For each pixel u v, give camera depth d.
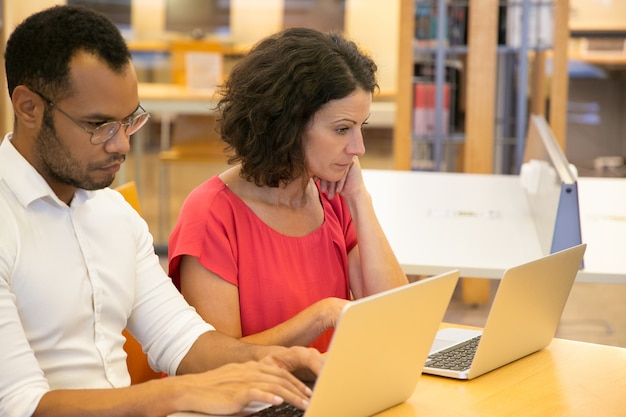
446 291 1.59
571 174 2.72
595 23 8.36
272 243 2.08
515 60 5.49
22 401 1.51
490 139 4.75
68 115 1.56
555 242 2.66
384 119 6.95
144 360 2.15
